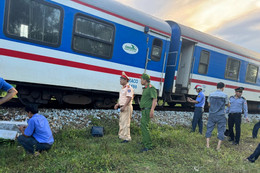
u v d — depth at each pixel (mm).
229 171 2975
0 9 3809
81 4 4695
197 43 7426
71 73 4699
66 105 6051
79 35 4715
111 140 4000
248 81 9875
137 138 4312
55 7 4367
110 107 6543
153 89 3611
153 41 6152
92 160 2891
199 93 5281
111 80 5391
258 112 12297
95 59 5035
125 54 5566
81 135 4059
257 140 5094
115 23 5293
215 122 4164
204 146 4203
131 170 2756
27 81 4164
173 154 3500
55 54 4445
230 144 4684
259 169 3205
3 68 3898
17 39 3994
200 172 2900
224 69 8547
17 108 4633
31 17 4125
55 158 2859
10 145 3137
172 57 7129
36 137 2941
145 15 6109
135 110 6449
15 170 2416
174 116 6672
